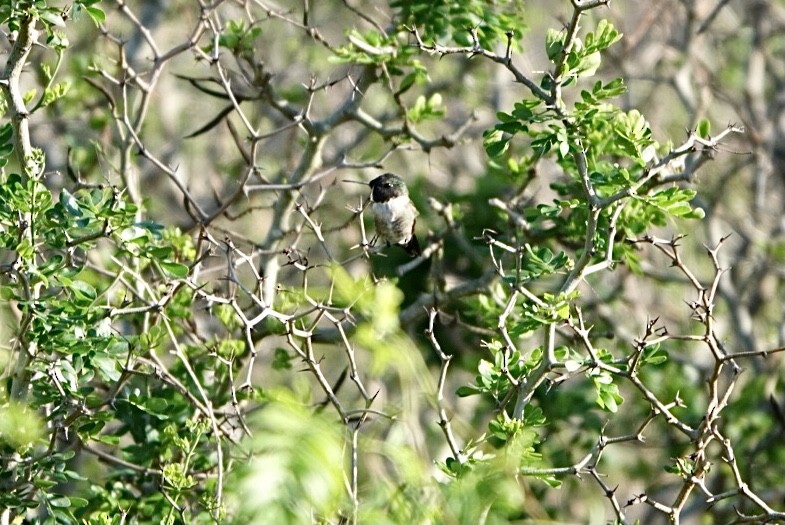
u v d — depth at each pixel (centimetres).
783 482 1456
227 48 1276
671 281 1523
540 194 1614
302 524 548
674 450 1431
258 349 1157
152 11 1683
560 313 861
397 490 671
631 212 1109
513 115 884
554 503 1337
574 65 872
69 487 1170
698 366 1512
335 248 1658
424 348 1451
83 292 871
